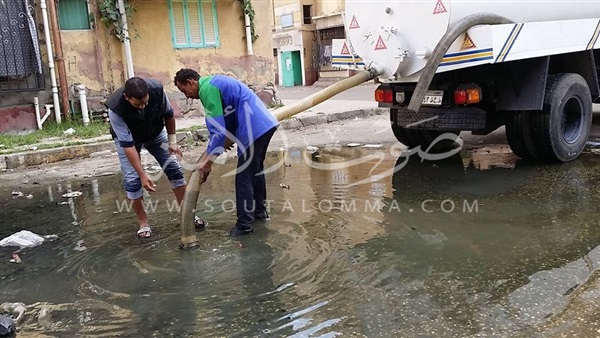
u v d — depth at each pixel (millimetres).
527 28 5598
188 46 11930
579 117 6430
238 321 3062
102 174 7344
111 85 11141
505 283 3359
